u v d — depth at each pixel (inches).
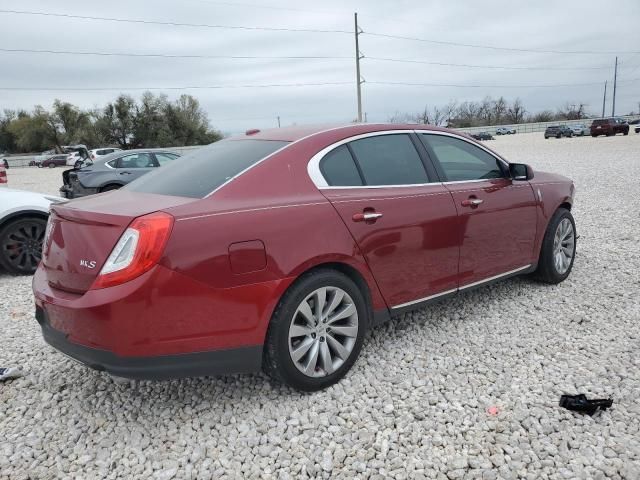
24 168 1983.3
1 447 110.3
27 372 143.2
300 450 106.0
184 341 106.7
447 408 118.3
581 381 126.8
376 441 107.6
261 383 132.0
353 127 143.3
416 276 143.9
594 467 97.2
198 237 106.0
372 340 154.6
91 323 103.6
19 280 241.9
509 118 3383.4
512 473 96.6
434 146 158.1
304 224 119.2
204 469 101.3
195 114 2837.1
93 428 116.2
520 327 160.4
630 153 884.0
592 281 200.1
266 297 113.3
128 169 462.6
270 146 132.7
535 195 181.0
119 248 103.1
